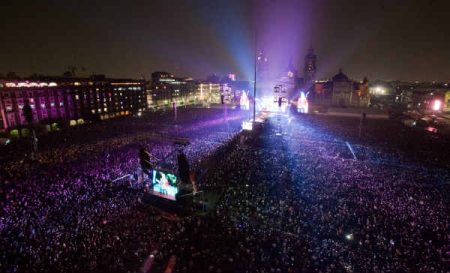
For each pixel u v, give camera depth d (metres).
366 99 111.12
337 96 113.56
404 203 25.31
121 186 30.36
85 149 45.69
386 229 21.33
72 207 25.05
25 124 64.19
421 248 19.05
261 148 47.31
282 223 22.61
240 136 56.47
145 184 30.70
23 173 33.50
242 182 31.05
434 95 113.56
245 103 92.06
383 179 31.58
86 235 20.64
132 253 18.88
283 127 69.56
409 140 53.44
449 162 38.28
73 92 78.00
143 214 24.11
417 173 33.72
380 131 64.25
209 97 157.88
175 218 23.66
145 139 54.44
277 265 17.56
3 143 53.81
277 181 31.09
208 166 37.75
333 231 21.34
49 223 22.28
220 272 16.97
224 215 23.84
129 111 102.00
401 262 17.67
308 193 27.72
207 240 20.16
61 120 72.12
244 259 18.03
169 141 52.41
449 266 17.30
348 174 33.31
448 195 27.25
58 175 32.81
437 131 68.81
